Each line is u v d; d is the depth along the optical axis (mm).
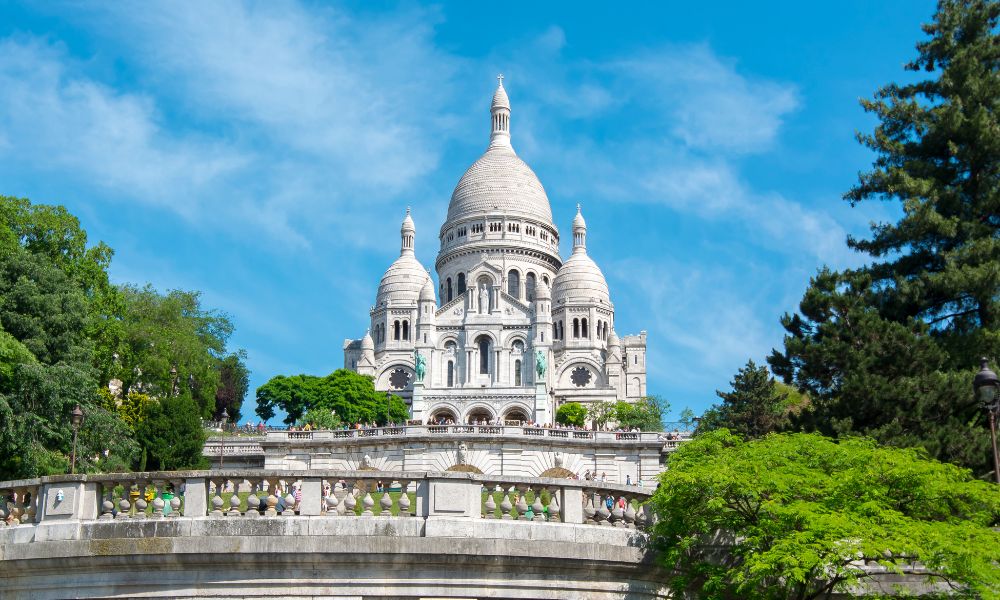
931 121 57062
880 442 45500
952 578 30406
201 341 125000
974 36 59125
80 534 27234
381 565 27000
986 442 45406
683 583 29547
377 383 183875
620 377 181250
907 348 49281
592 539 29031
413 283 194875
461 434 80438
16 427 50812
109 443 58375
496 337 175000
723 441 36969
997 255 52625
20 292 57844
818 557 28062
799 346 51844
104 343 75000
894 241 56062
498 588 27531
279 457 81188
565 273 196000
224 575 26766
